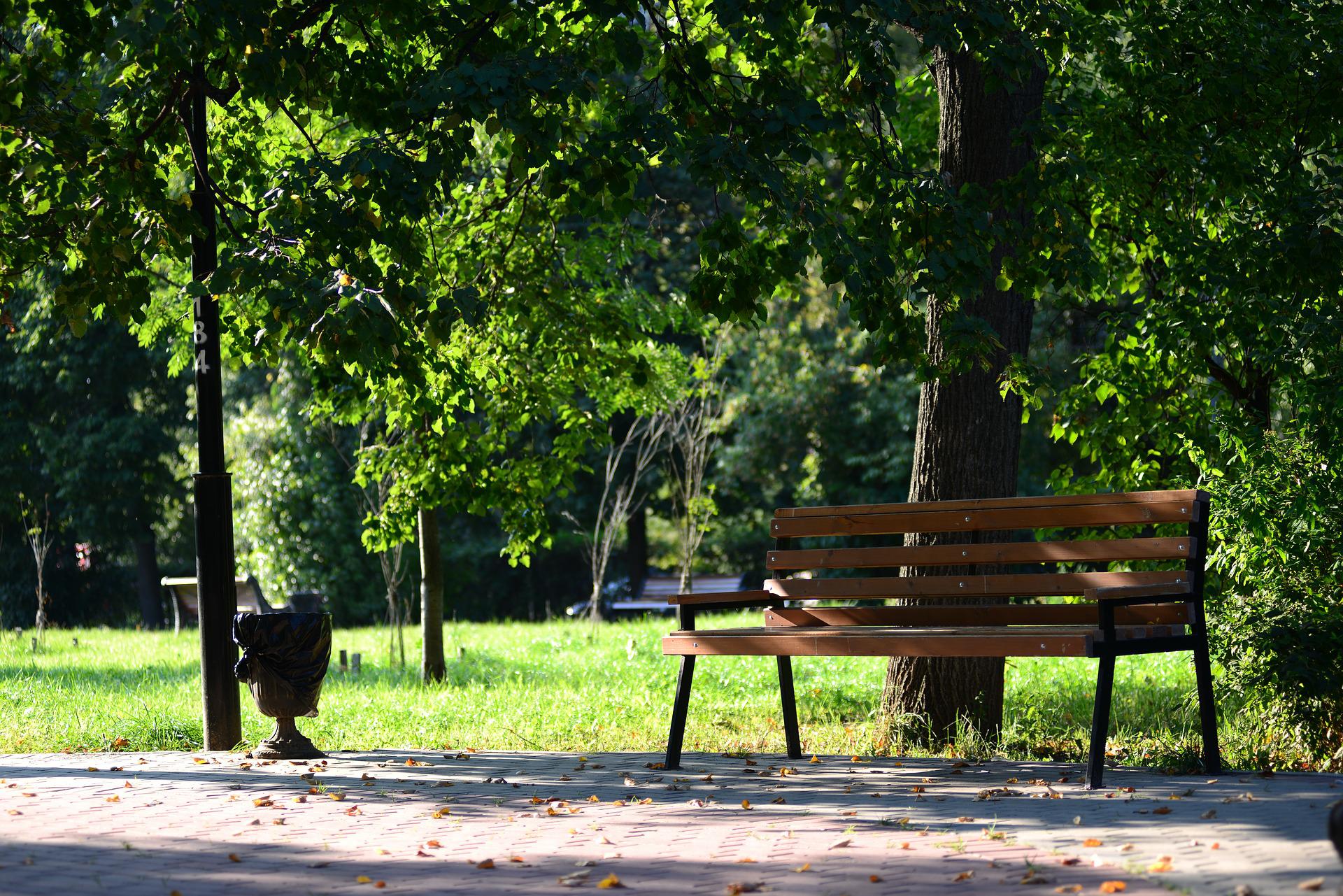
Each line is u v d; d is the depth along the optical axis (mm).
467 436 12711
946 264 7785
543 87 7098
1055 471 13578
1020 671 13344
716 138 7359
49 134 7559
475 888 4426
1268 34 10281
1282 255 9898
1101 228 12258
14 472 32844
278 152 11305
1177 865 4301
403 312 7273
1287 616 8000
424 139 7586
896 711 9008
